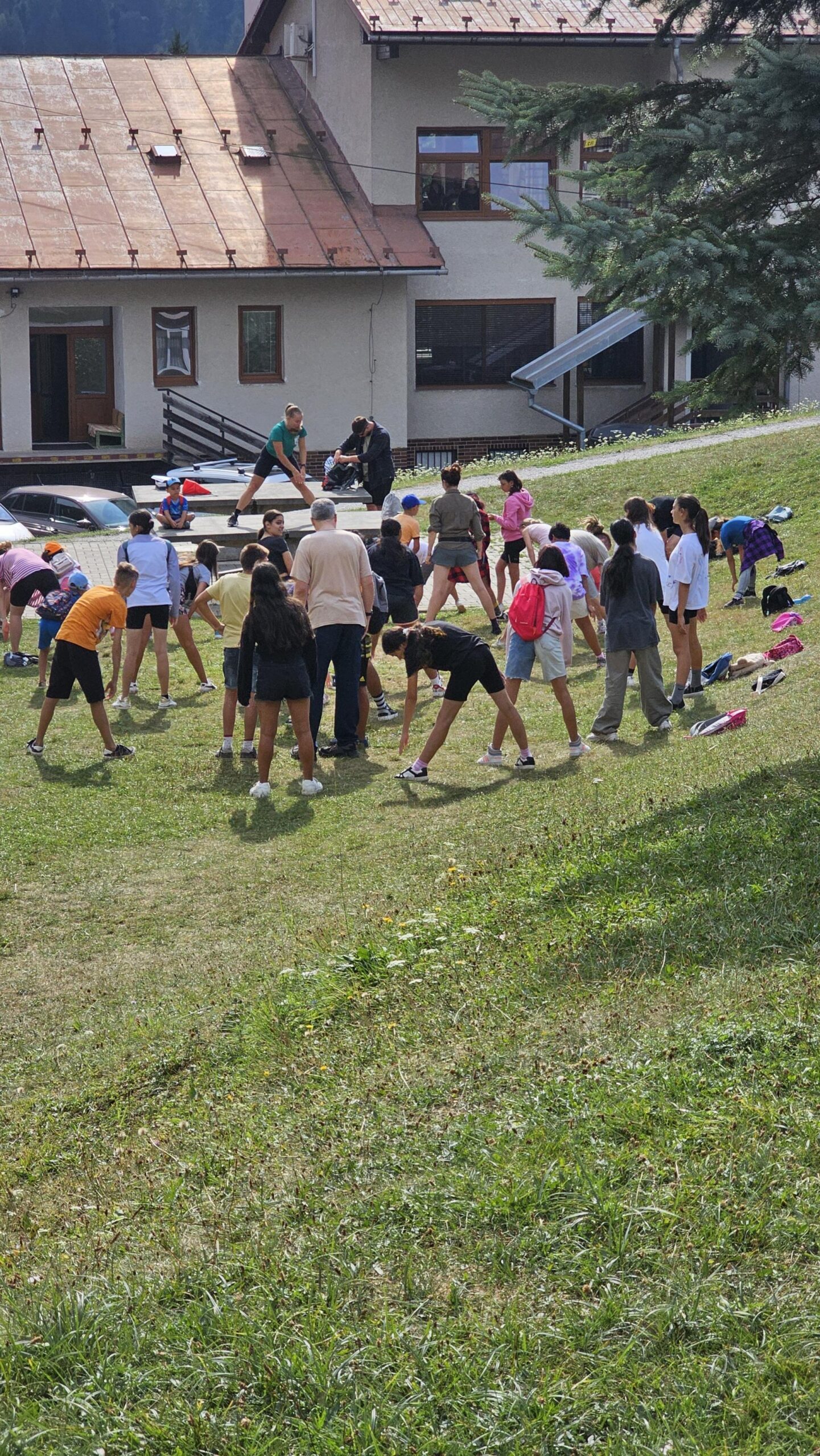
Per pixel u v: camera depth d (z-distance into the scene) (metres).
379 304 33.59
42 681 14.73
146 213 32.78
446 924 7.40
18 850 9.93
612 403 36.19
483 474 25.73
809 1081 4.83
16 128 34.59
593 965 6.41
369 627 12.80
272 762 11.93
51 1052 6.79
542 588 10.84
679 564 11.82
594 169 8.88
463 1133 4.94
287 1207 4.70
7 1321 4.21
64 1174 5.51
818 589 15.40
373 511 21.02
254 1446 3.56
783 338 8.40
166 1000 7.27
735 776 9.01
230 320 32.97
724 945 6.27
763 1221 4.10
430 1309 3.99
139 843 10.07
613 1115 4.80
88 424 33.75
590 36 31.84
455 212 34.25
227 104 36.75
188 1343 3.96
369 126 33.34
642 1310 3.82
